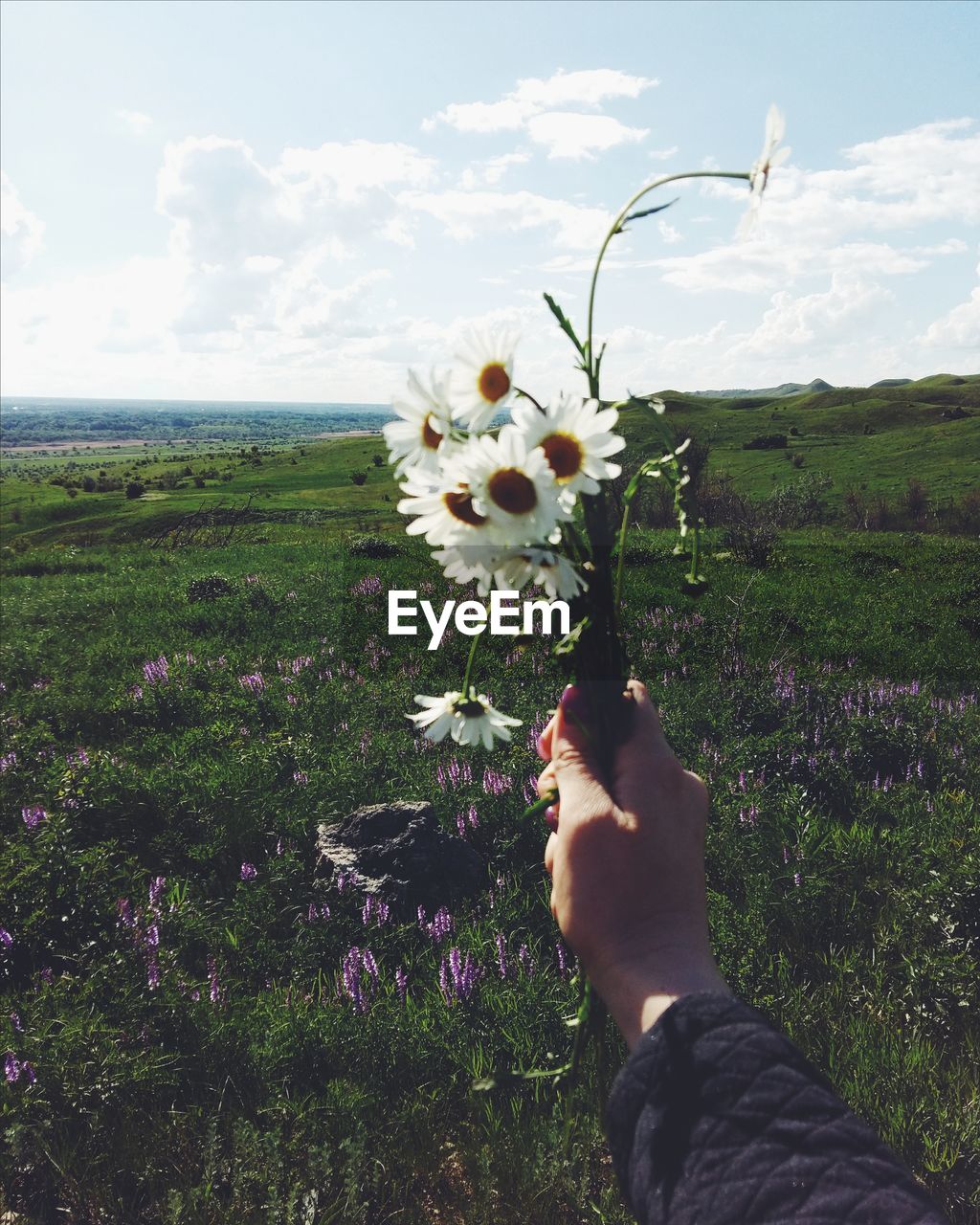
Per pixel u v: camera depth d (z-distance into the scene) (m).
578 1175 3.10
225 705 9.43
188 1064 3.80
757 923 4.60
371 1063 3.72
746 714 8.65
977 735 8.27
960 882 4.71
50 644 13.84
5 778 7.43
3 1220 3.16
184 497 111.19
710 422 145.88
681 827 1.02
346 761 7.41
